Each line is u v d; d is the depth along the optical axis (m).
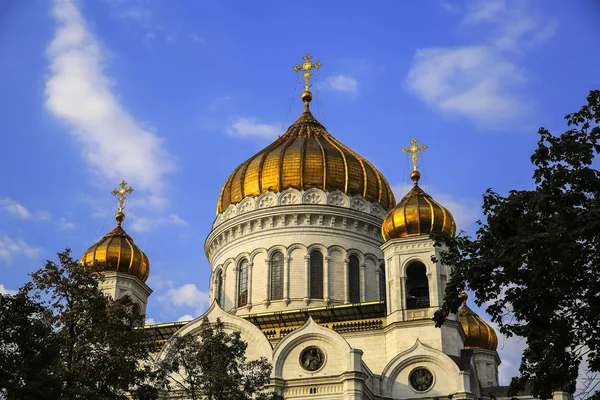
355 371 67.75
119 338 52.72
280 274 85.94
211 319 74.75
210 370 54.75
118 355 52.22
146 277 88.88
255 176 90.44
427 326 73.56
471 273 41.66
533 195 41.75
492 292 42.56
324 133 99.38
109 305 54.25
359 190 90.19
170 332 80.12
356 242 87.88
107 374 51.88
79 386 49.88
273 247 86.69
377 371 74.25
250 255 87.38
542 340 41.16
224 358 56.47
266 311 84.25
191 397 57.44
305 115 102.31
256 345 72.56
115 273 85.38
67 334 52.34
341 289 85.44
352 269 87.06
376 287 87.56
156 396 54.44
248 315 79.44
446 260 44.19
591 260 40.50
